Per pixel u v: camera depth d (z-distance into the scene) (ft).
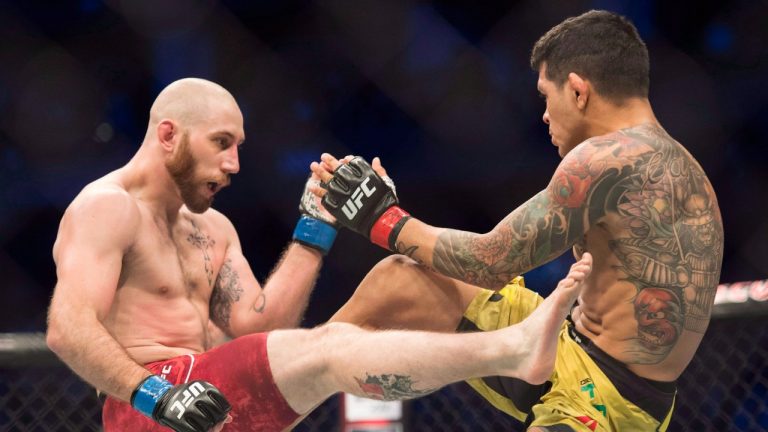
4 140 19.97
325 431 13.47
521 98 20.97
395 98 21.17
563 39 8.64
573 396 8.38
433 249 8.51
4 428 11.81
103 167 20.49
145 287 9.21
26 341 11.50
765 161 20.66
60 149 20.24
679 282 8.03
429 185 21.52
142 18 19.98
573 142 8.69
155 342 9.12
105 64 20.17
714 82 20.79
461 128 21.24
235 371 8.56
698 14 20.53
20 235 20.15
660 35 20.81
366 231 8.79
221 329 10.11
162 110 9.41
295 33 20.77
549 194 8.18
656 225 8.00
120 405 8.91
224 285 10.05
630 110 8.47
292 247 10.30
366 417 11.84
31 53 19.95
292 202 21.24
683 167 8.24
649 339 8.11
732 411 15.72
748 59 20.48
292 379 8.41
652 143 8.18
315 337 8.46
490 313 9.20
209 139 9.29
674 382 8.48
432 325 9.20
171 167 9.28
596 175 8.02
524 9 20.67
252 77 20.85
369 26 20.79
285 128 21.15
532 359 7.38
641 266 8.05
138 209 9.17
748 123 20.71
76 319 8.21
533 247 8.14
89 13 19.90
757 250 20.58
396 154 21.48
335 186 8.79
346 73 21.09
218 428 7.88
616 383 8.28
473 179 21.43
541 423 8.32
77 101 20.18
